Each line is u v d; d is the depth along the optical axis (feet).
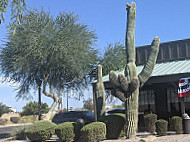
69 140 46.80
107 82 58.75
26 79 74.54
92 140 42.52
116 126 45.16
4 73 72.13
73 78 82.74
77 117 70.54
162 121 44.24
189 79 47.19
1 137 69.67
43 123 50.70
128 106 42.96
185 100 58.44
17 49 68.54
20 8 31.35
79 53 72.90
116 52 86.48
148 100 64.34
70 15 75.82
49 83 77.61
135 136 42.65
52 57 69.82
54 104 73.36
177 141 35.88
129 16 44.42
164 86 59.93
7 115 200.13
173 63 59.11
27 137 50.98
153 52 43.19
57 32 70.08
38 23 68.85
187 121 43.19
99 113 49.44
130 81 43.21
